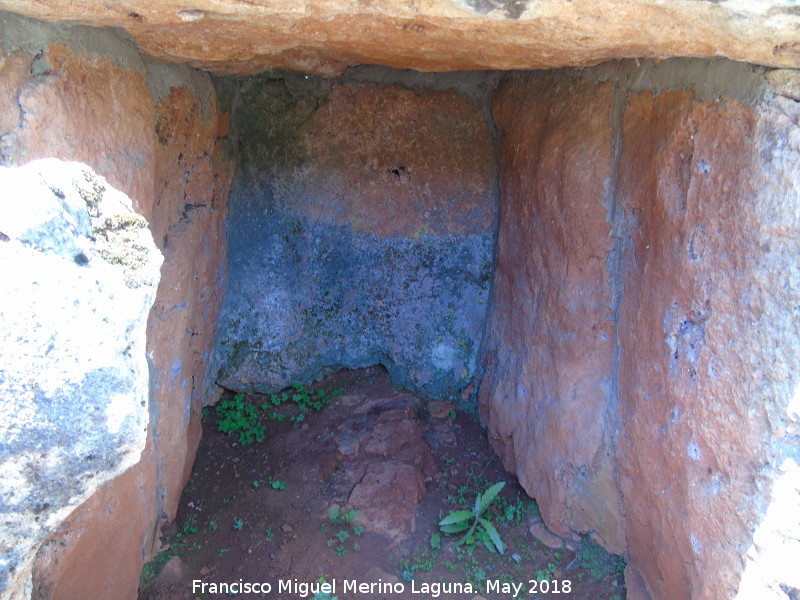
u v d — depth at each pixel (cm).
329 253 568
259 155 538
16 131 229
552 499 438
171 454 417
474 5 218
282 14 235
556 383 429
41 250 161
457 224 560
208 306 497
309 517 471
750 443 256
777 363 241
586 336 403
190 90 389
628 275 367
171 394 402
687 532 309
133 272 181
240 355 576
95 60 274
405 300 580
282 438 545
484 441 546
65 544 268
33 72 240
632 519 379
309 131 535
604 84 378
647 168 337
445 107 532
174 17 239
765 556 248
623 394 376
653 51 258
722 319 275
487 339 552
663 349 325
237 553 440
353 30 265
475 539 451
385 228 564
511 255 502
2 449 151
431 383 587
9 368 149
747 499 259
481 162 545
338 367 600
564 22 229
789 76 242
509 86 490
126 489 326
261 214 552
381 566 435
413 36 274
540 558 434
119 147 292
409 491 481
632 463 366
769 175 246
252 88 511
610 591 401
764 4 198
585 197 389
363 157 547
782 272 240
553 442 433
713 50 236
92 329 160
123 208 190
